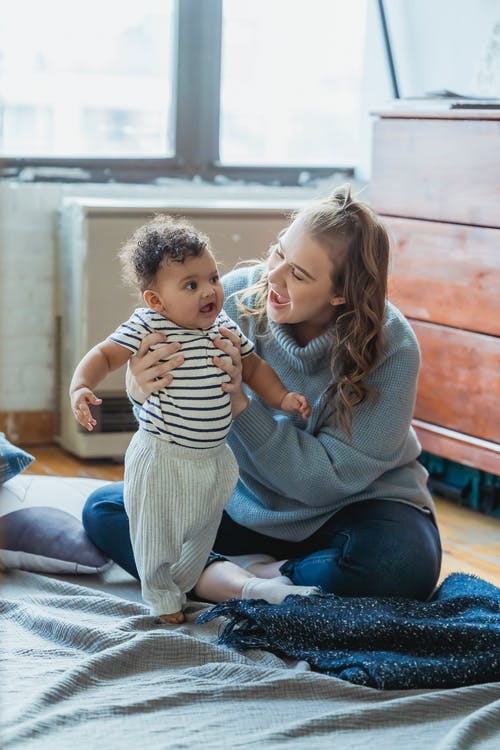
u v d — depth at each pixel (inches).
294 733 59.4
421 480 86.9
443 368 118.0
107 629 72.0
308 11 154.4
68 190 138.1
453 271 115.8
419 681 66.9
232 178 151.6
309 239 77.9
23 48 138.6
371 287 79.1
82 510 88.2
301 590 77.2
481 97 120.6
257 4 150.9
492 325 111.7
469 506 121.0
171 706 62.2
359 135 158.4
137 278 73.9
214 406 73.2
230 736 58.8
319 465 80.1
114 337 73.1
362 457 80.4
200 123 148.3
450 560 100.5
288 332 83.1
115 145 145.9
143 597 76.9
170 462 73.1
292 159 157.8
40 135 141.4
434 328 118.6
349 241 78.1
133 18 143.5
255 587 78.2
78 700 62.1
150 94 146.3
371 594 79.0
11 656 67.9
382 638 71.1
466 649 70.9
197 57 146.8
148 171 146.1
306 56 155.6
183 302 72.2
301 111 156.9
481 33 131.6
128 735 58.0
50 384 139.8
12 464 89.7
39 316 138.1
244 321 85.6
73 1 140.3
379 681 66.3
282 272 78.9
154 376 72.2
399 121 121.3
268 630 72.1
